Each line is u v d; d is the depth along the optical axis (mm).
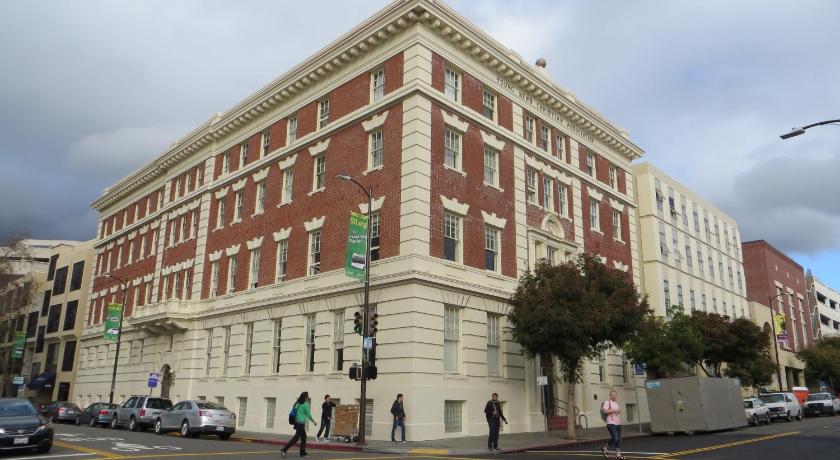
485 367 27641
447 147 28547
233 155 39781
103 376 49375
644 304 27719
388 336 25672
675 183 52156
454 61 29484
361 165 29219
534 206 32969
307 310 30297
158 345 41938
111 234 55469
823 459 17375
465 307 27266
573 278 26734
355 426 24391
